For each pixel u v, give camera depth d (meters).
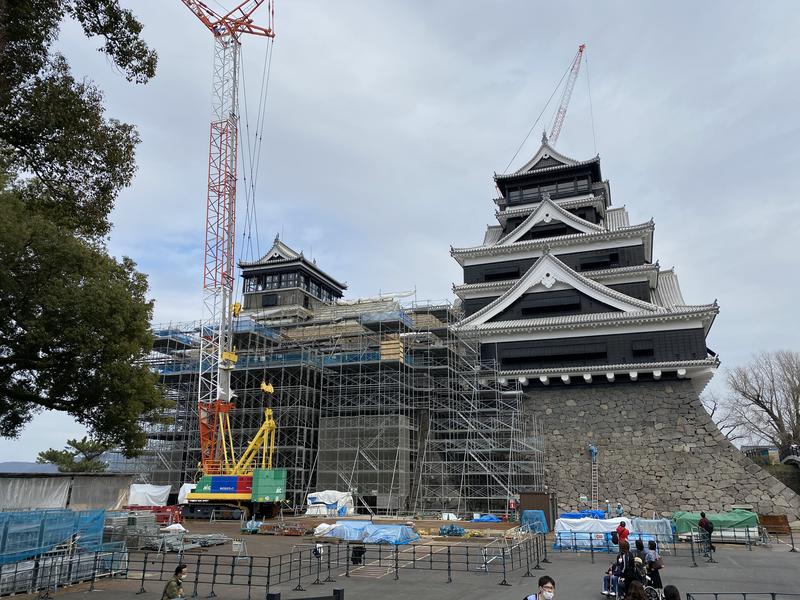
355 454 50.62
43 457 65.06
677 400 52.28
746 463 48.19
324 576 25.72
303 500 51.91
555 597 21.06
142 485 52.94
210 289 63.31
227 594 22.33
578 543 34.06
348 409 53.38
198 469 53.56
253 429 54.69
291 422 55.00
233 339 60.50
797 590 22.47
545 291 59.72
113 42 18.70
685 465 49.91
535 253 66.12
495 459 52.06
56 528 23.59
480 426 53.09
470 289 65.62
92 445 65.50
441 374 56.28
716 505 47.59
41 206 21.83
